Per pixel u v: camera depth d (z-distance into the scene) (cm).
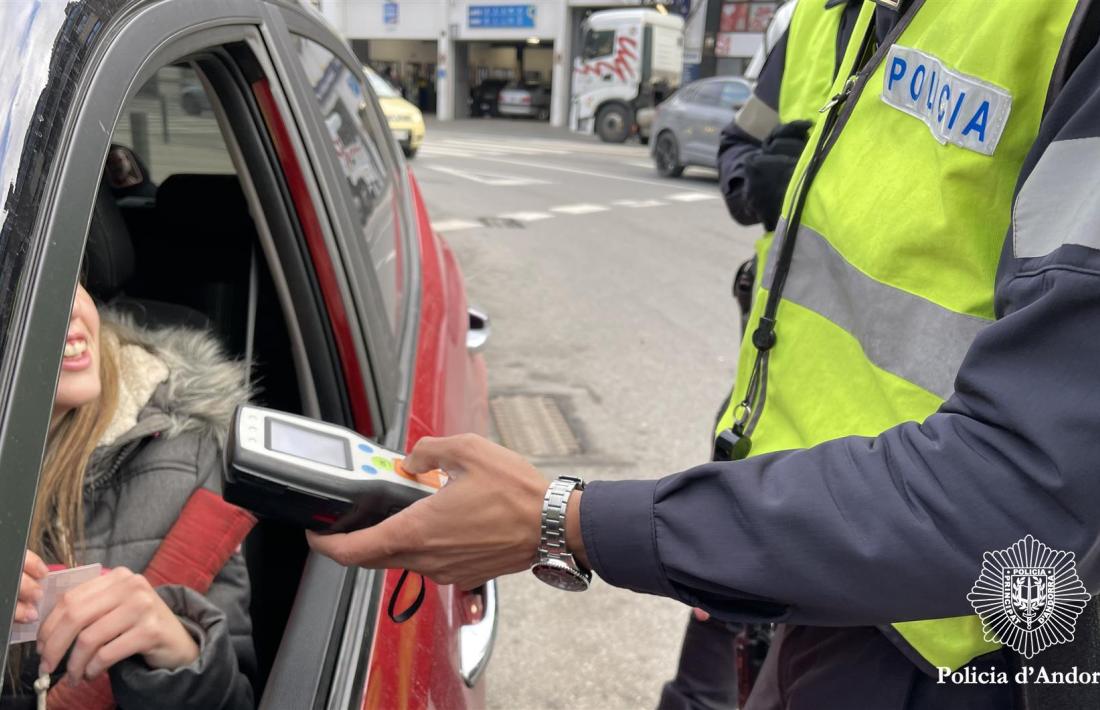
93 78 66
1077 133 64
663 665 231
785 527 67
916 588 65
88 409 100
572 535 73
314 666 95
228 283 158
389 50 3206
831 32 138
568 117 2644
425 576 78
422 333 168
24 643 89
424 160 1345
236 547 108
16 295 55
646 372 439
